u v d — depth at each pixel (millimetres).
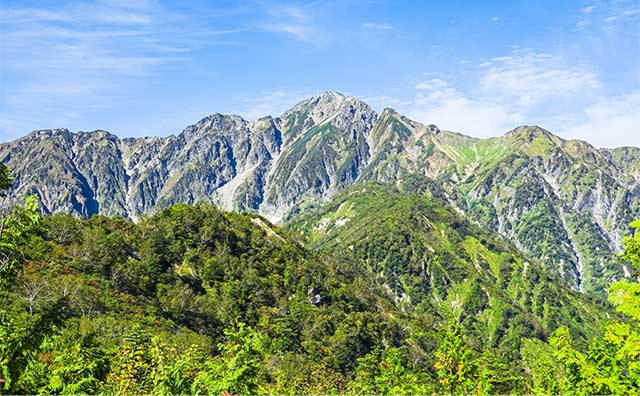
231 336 25578
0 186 18828
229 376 23109
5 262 18422
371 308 185000
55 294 75188
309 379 88688
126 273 112250
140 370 33781
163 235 151375
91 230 127062
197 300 120438
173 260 143375
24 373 17734
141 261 126500
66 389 20438
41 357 23484
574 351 28734
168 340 81688
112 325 77125
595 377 24750
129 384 32375
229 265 155375
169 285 122875
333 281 182375
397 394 57938
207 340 91000
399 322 188250
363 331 150625
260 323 123375
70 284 86500
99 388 24203
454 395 40938
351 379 112875
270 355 97375
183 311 111688
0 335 16859
